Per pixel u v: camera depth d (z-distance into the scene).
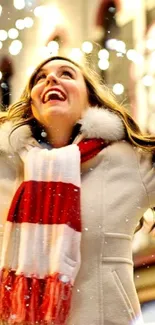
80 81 2.99
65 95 2.92
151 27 6.45
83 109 2.96
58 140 2.95
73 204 2.74
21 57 7.54
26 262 2.68
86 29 7.38
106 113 2.93
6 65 7.50
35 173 2.80
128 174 2.86
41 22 7.50
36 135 2.98
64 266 2.65
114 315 2.71
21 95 3.07
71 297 2.69
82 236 2.76
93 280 2.73
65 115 2.90
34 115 2.97
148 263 4.75
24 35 7.57
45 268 2.69
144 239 4.83
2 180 2.91
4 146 2.91
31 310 2.63
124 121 2.96
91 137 2.90
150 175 2.88
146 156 2.92
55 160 2.80
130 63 6.42
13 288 2.68
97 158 2.87
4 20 7.74
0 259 2.79
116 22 7.05
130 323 2.72
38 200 2.76
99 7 7.26
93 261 2.75
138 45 6.52
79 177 2.80
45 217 2.73
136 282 4.74
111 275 2.75
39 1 7.44
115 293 2.73
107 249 2.77
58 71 2.99
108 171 2.86
